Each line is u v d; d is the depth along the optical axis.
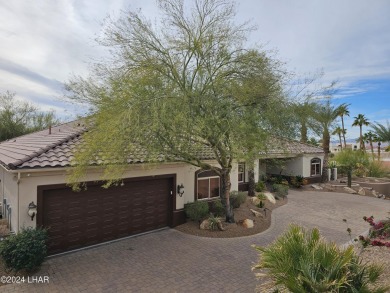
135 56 9.70
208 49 9.92
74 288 7.41
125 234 11.51
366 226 13.57
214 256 9.59
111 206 11.06
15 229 9.17
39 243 8.22
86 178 10.13
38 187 9.08
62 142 11.12
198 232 12.02
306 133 12.21
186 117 8.72
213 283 7.71
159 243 10.84
